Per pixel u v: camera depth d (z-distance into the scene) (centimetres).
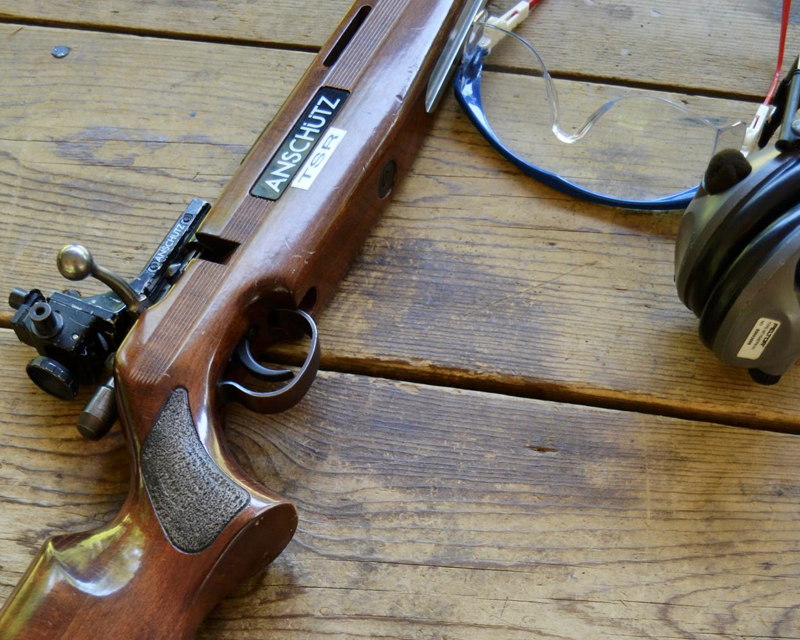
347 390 92
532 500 86
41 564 67
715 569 83
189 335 77
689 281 82
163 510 71
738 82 119
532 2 123
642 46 122
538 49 121
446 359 95
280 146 91
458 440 89
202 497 71
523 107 115
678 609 81
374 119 93
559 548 84
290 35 121
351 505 85
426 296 99
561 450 89
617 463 88
